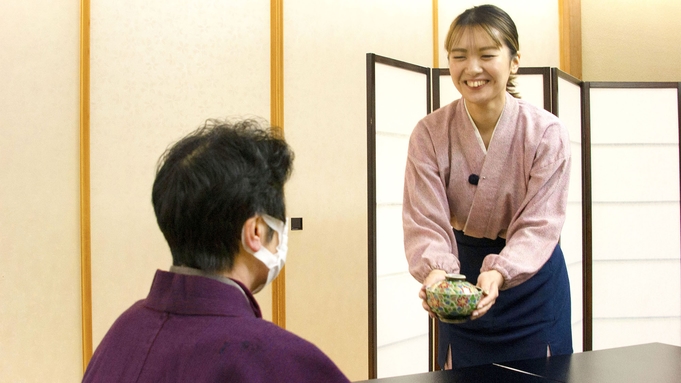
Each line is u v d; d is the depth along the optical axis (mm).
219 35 3572
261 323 874
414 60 4219
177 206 903
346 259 3977
